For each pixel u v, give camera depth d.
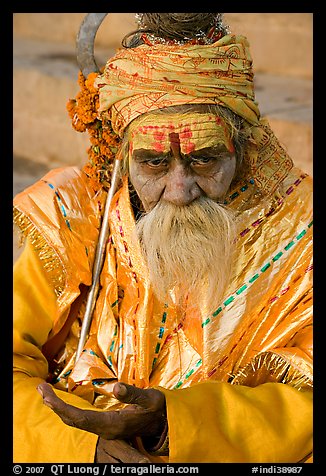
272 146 2.22
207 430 1.93
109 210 2.27
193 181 2.03
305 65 5.36
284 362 2.11
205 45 2.01
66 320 2.35
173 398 1.93
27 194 2.35
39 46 6.45
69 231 2.31
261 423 1.98
